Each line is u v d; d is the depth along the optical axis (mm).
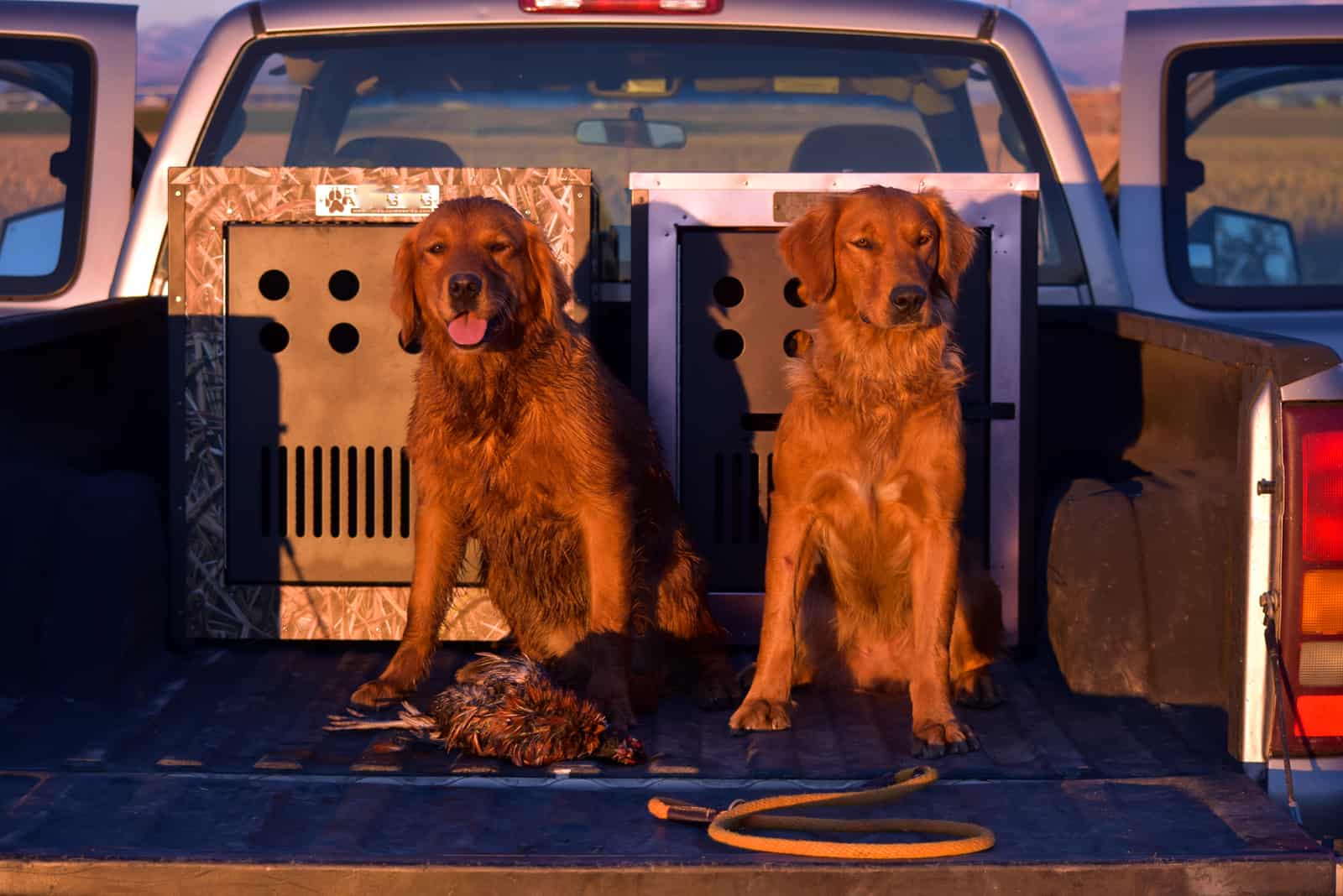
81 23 4484
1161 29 4641
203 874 2398
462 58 4660
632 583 3666
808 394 3658
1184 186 4648
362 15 4543
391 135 4742
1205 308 4598
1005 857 2424
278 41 4527
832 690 3887
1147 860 2414
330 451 3900
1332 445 2754
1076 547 3479
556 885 2391
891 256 3525
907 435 3604
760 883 2398
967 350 3893
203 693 3531
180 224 3861
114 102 4480
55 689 3445
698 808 2623
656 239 3885
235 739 3182
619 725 3453
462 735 3092
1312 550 2754
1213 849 2455
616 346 4379
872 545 3734
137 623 3680
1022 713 3457
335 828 2574
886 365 3576
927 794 2764
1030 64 4555
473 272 3420
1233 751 2852
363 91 4715
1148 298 4602
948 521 3605
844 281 3625
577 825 2607
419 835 2551
